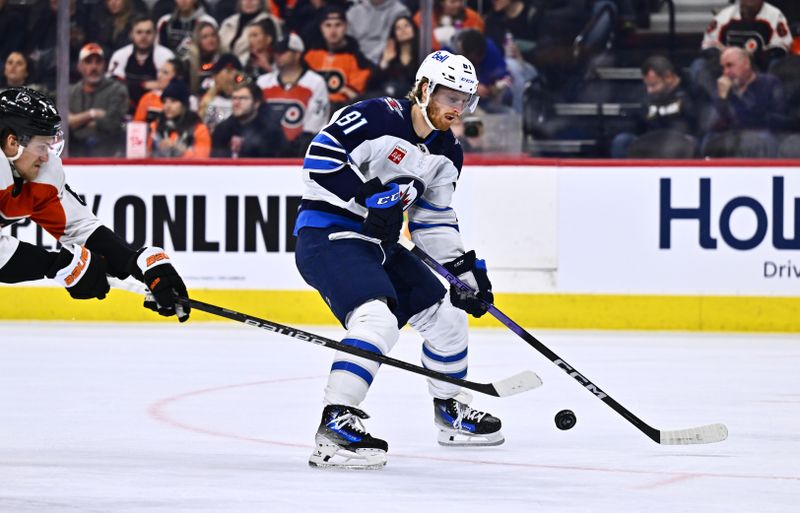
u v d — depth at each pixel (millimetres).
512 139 18844
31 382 11211
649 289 16672
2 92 6398
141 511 5828
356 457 7109
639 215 16688
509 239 16828
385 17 19031
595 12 18969
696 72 18812
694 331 16562
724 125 18766
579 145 19078
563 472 7082
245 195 17109
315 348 14164
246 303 17156
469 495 6312
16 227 17141
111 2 18922
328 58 19109
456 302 7828
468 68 7270
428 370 7246
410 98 7438
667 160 16625
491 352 13914
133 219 17281
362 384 7145
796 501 6227
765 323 16516
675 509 5984
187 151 19125
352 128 7312
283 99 19094
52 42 19172
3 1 19172
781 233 16469
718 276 16578
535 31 19031
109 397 10305
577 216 16750
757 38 18656
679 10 18938
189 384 11141
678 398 10500
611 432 8719
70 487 6469
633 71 19000
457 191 16891
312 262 7410
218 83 19031
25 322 17078
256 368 12336
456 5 18969
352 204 7430
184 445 7984
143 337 15211
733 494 6406
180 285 6797
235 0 18922
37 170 6555
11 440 8148
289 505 5988
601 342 15047
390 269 7828
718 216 16547
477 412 7988
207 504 6008
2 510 5852
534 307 16828
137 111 19031
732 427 8984
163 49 18969
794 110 18594
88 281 6543
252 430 8648
